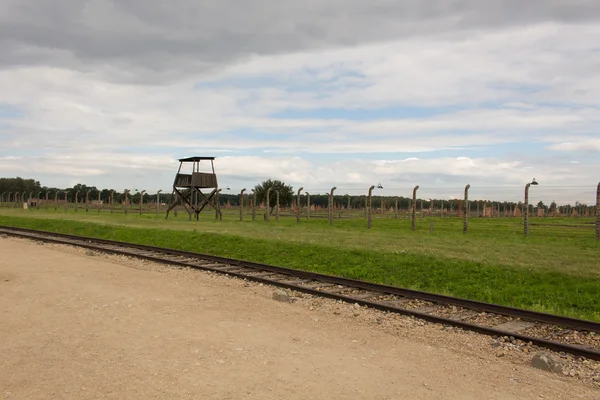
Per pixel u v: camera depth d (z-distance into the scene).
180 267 16.77
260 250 20.81
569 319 9.70
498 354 8.06
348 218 51.22
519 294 13.02
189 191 44.28
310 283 14.23
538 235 28.67
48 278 13.59
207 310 10.36
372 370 7.14
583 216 75.50
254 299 11.73
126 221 38.81
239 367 7.04
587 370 7.38
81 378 6.54
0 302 10.66
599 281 13.37
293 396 6.13
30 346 7.79
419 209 85.62
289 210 69.25
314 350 7.96
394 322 9.95
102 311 9.94
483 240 23.61
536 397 6.32
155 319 9.44
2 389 6.16
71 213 56.50
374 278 15.61
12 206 83.06
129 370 6.82
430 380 6.82
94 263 17.16
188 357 7.38
